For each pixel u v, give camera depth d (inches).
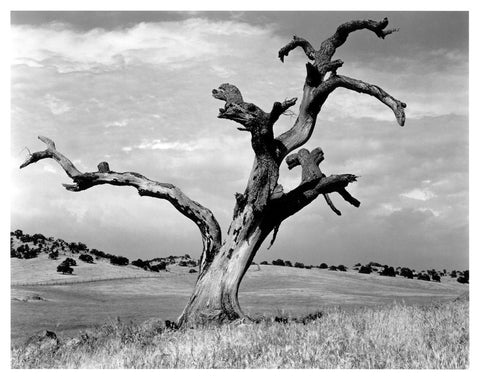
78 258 3324.3
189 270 3563.0
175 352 484.7
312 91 794.8
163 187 790.5
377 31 804.6
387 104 767.7
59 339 709.3
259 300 1765.5
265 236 789.2
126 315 1429.6
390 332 521.7
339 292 2214.6
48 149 808.3
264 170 759.7
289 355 437.4
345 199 834.2
